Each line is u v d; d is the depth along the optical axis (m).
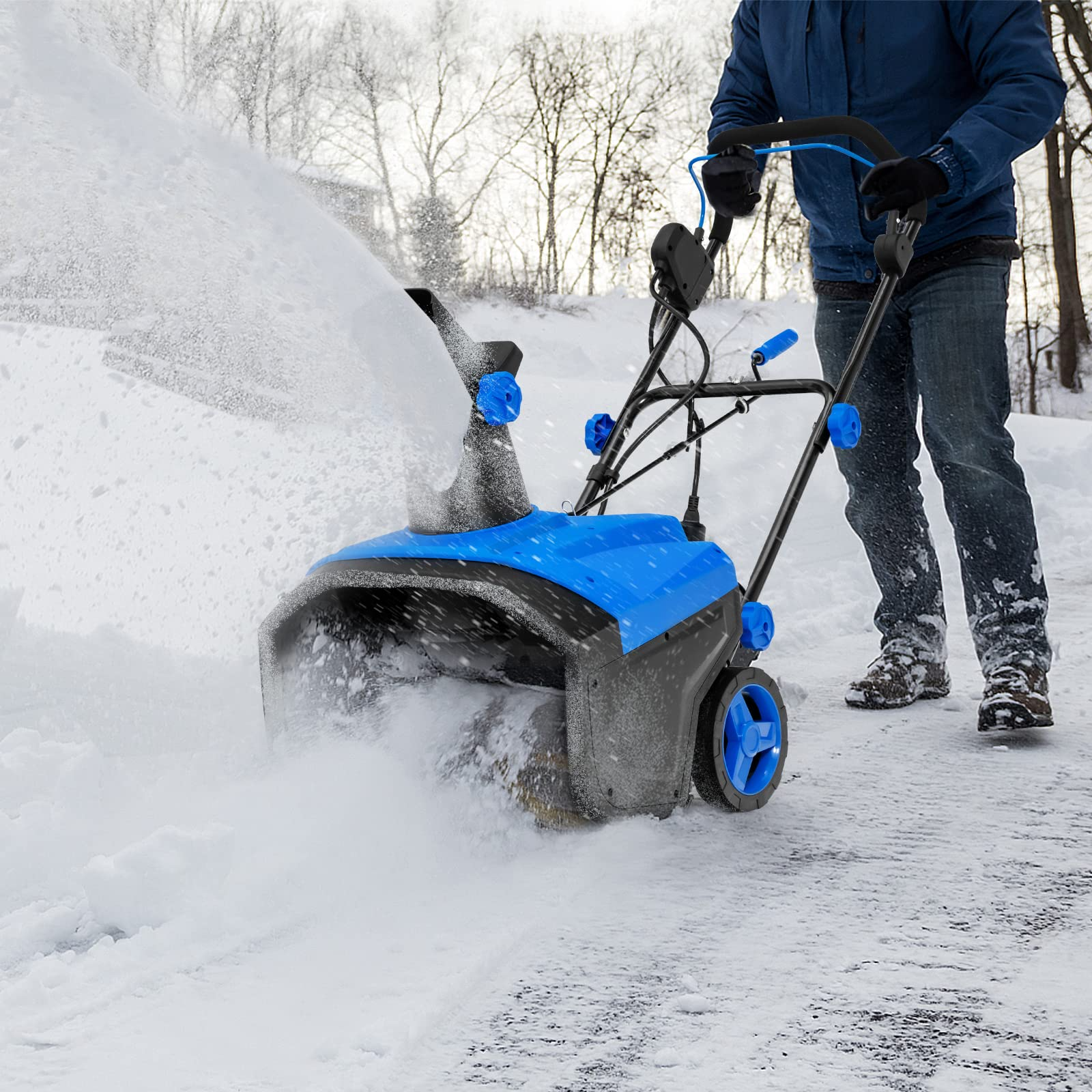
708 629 2.12
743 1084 1.26
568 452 6.38
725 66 3.30
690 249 2.62
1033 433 8.63
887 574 3.21
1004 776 2.47
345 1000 1.46
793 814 2.22
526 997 1.48
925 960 1.58
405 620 2.22
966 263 2.86
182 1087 1.25
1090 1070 1.29
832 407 2.41
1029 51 2.72
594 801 1.93
